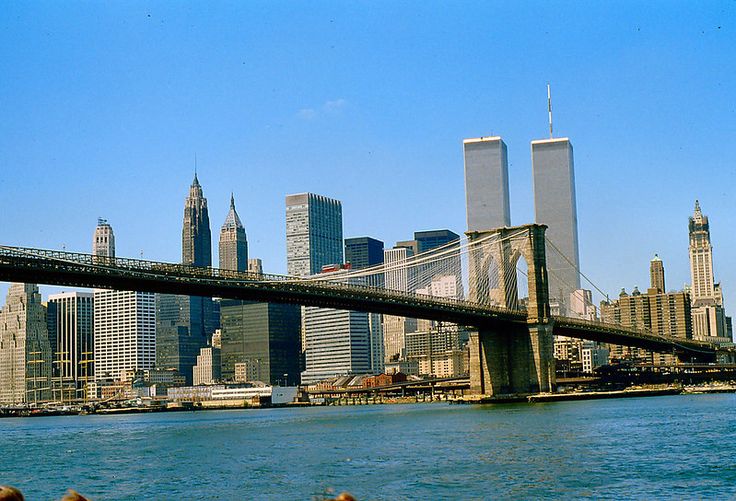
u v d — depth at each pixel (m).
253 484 69.25
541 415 148.75
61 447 113.00
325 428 134.00
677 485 64.38
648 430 108.75
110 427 175.62
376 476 71.56
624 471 71.31
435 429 122.12
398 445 97.31
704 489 62.59
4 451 108.94
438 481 68.12
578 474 70.25
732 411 148.00
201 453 95.44
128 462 88.75
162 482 72.50
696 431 105.81
